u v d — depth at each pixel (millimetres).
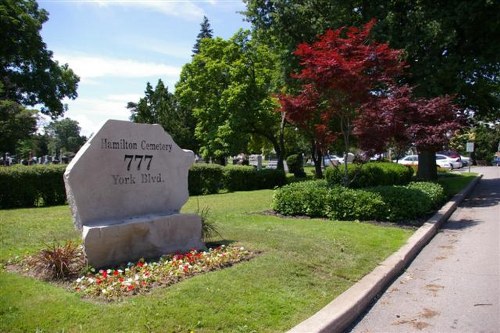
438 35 16734
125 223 6277
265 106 28047
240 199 16469
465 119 15398
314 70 11203
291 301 4867
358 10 19453
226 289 4992
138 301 4523
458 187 20562
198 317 4215
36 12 37188
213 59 31047
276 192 12062
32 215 11828
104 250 5949
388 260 7012
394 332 4602
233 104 28328
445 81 17688
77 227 6242
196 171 20812
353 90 11203
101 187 6461
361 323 4844
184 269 5582
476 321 4902
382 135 11680
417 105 12945
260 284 5281
